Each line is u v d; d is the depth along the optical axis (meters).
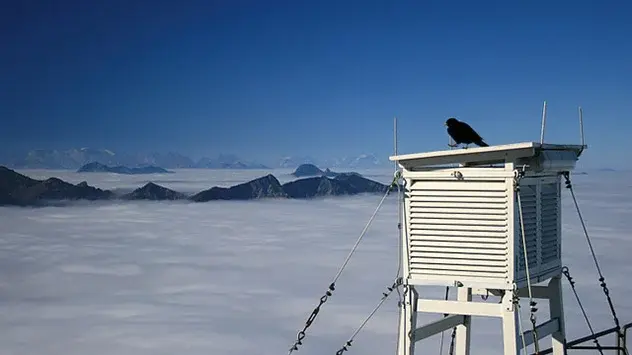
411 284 12.35
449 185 12.15
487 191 11.88
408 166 12.52
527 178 12.20
